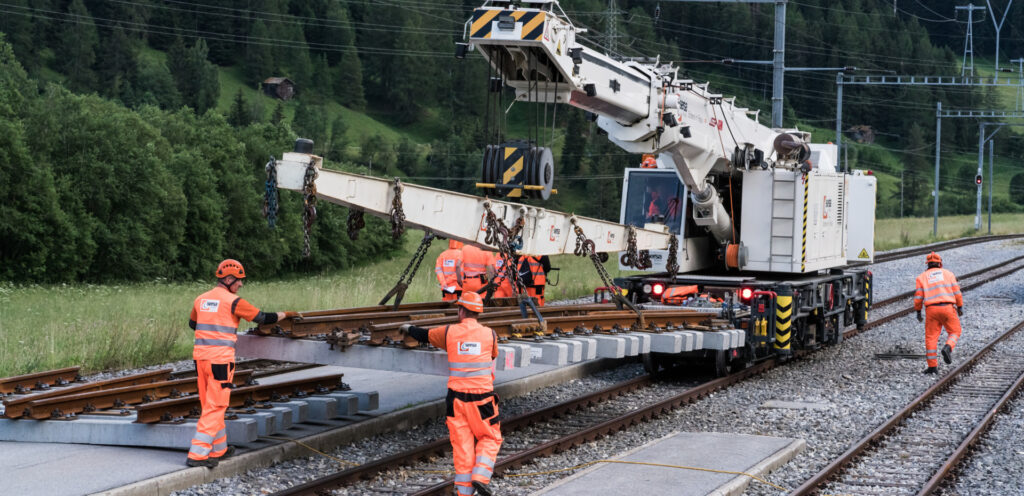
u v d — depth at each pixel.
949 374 25.11
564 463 16.00
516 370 23.92
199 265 68.56
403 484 14.45
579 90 17.91
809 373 26.27
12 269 56.41
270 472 14.83
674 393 23.03
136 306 36.59
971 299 46.38
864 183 31.67
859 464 16.31
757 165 25.59
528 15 15.84
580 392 22.72
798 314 26.05
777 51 38.03
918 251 74.81
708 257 28.20
